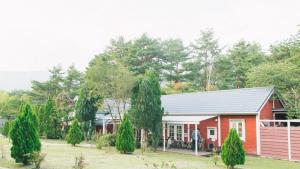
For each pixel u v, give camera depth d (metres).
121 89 36.38
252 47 65.19
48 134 46.62
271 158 28.02
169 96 43.06
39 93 66.88
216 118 32.97
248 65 57.88
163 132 33.81
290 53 45.50
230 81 62.59
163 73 68.88
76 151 29.69
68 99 51.69
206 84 69.88
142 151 28.75
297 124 32.41
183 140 35.59
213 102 35.06
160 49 69.50
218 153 30.91
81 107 42.44
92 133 42.69
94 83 37.41
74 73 68.31
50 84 67.31
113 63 38.53
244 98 32.50
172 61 71.19
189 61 70.50
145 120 32.09
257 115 29.69
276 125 31.47
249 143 30.16
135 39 68.94
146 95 32.38
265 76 39.50
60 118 47.09
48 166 20.05
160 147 35.00
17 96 76.94
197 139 31.61
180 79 69.31
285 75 38.44
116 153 28.75
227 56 67.56
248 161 25.83
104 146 33.31
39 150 20.81
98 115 46.66
